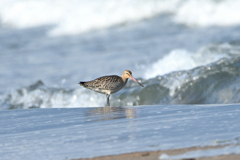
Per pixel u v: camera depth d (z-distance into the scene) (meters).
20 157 8.65
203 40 31.92
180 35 34.84
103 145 8.97
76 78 27.16
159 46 31.75
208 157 7.35
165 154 7.72
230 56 23.44
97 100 21.50
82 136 10.07
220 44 25.61
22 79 28.22
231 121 10.34
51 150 9.00
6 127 12.10
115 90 18.22
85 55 32.88
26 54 35.84
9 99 23.39
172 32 36.38
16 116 13.85
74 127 11.31
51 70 29.83
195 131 9.52
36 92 23.11
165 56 26.39
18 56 35.44
